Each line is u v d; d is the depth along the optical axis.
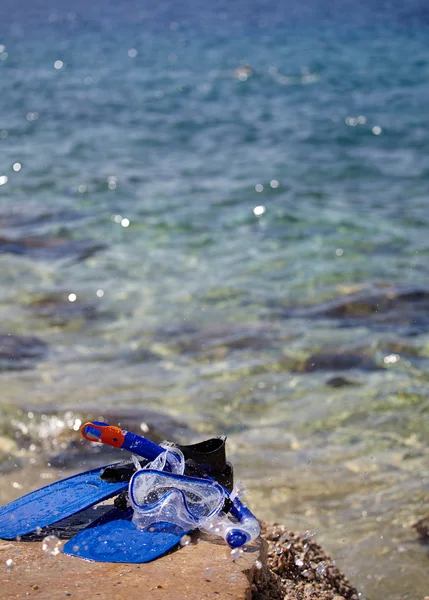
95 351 3.69
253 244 5.29
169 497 1.94
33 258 4.97
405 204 6.32
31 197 6.37
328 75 13.74
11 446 2.93
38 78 13.26
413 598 2.27
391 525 2.54
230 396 3.29
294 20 23.44
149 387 3.35
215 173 7.30
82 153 8.02
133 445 2.00
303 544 2.31
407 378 3.41
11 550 1.89
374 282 4.56
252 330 3.92
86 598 1.74
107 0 32.38
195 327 3.95
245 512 1.97
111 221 5.75
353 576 2.34
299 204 6.27
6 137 8.78
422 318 4.08
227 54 16.53
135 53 16.66
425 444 2.97
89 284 4.54
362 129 9.51
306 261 4.94
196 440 2.99
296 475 2.79
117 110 10.58
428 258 5.01
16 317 4.05
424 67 14.52
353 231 5.57
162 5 29.77
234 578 1.82
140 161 7.74
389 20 22.89
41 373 3.44
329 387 3.35
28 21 23.89
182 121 9.89
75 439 2.98
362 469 2.82
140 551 1.88
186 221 5.77
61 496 2.04
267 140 8.90
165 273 4.73
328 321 4.04
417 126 9.71
